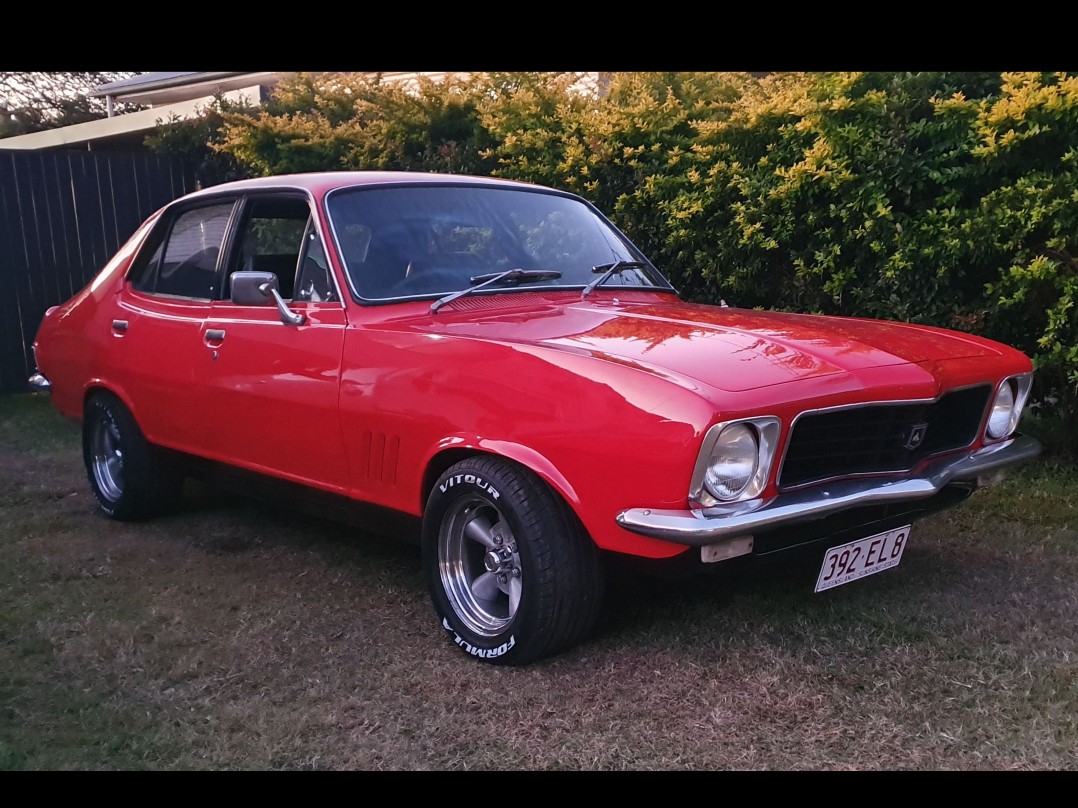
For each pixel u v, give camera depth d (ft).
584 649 11.50
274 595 13.73
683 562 9.91
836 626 11.94
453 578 11.75
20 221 31.27
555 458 10.39
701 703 10.21
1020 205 17.40
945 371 11.55
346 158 29.84
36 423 26.81
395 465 12.11
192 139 35.09
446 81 28.73
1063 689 10.28
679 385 9.80
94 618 12.94
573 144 23.30
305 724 10.01
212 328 14.67
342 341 12.69
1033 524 16.10
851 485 10.82
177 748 9.64
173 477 16.97
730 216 21.15
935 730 9.57
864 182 18.98
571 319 12.50
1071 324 17.60
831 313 20.62
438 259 13.55
